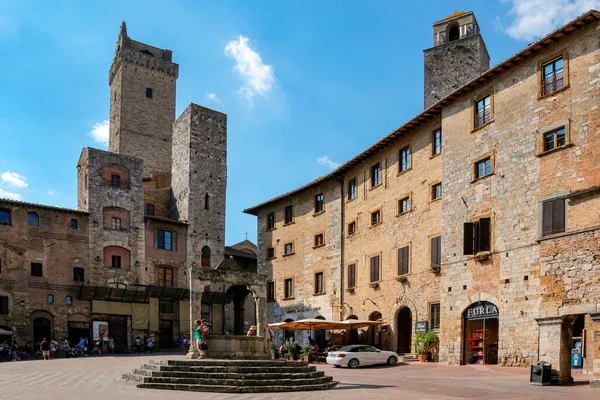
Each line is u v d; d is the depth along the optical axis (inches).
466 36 2060.8
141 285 2356.1
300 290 2133.4
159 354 2124.8
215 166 2748.5
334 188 2050.9
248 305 2664.9
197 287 1173.7
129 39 3523.6
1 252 2079.2
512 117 1343.5
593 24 1186.6
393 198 1759.4
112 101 3590.1
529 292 1241.4
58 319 2162.9
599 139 1146.7
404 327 1712.6
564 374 983.0
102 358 1820.9
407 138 1726.1
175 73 3602.4
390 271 1733.5
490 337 1379.2
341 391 898.1
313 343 1796.3
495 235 1350.9
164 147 3476.9
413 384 1001.5
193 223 2603.3
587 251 1068.5
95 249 2295.8
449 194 1502.2
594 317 933.8
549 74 1273.4
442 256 1496.1
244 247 3262.8
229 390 876.6
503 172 1349.7
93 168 2362.2
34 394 802.2
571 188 1186.6
